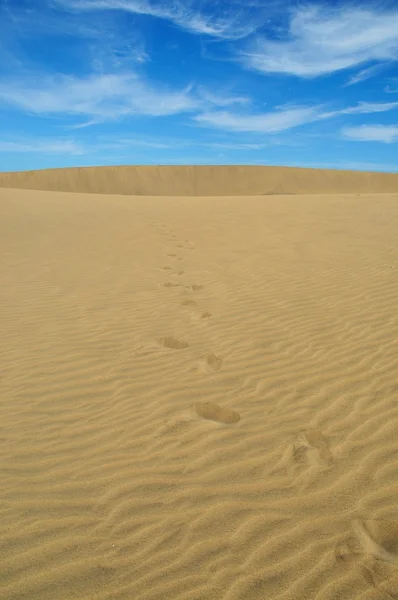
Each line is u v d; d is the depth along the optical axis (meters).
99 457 2.96
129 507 2.51
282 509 2.47
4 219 14.42
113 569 2.11
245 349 4.75
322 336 5.01
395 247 9.62
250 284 7.38
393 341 4.73
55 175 84.19
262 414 3.48
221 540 2.28
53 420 3.42
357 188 85.31
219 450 3.04
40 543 2.25
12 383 4.02
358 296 6.39
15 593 1.96
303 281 7.39
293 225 13.41
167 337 5.13
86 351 4.75
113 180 85.12
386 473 2.72
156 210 17.53
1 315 6.02
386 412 3.40
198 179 87.56
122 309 6.23
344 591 1.97
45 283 7.77
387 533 2.28
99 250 10.64
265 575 2.07
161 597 1.96
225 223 14.18
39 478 2.75
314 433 3.20
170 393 3.84
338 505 2.48
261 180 87.25
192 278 7.97
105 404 3.67
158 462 2.91
